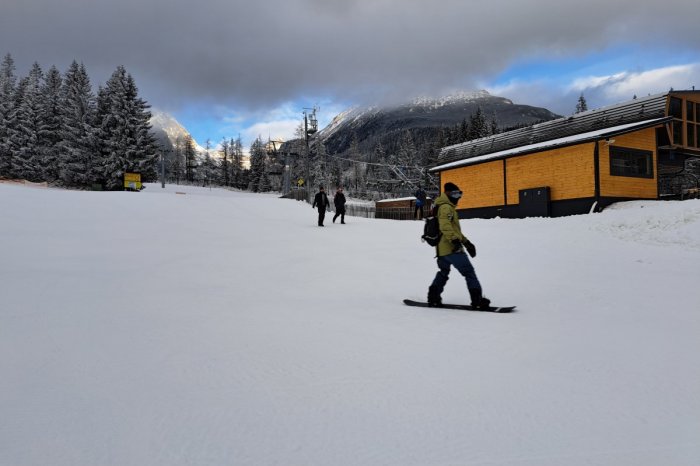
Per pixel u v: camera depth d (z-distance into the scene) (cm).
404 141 10394
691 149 2439
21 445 234
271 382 328
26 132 6469
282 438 243
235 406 286
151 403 290
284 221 2409
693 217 1400
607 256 1184
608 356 390
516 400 295
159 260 1112
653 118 2211
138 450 230
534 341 441
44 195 2588
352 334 467
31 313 552
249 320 529
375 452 228
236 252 1291
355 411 278
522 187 2548
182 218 2247
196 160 12975
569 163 2295
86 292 703
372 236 1752
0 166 6278
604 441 240
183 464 216
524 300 678
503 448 233
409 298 710
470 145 3191
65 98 6956
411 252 1314
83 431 251
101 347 414
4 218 1770
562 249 1330
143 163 5747
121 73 5759
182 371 351
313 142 8762
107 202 2598
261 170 10925
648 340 443
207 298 672
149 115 5912
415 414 274
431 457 224
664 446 235
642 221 1496
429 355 393
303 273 957
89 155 5728
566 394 305
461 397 300
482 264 1102
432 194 6016
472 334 469
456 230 623
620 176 2212
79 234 1564
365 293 745
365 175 10294
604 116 2405
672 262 1062
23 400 294
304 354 395
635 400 296
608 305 627
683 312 578
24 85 7806
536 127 2736
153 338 445
